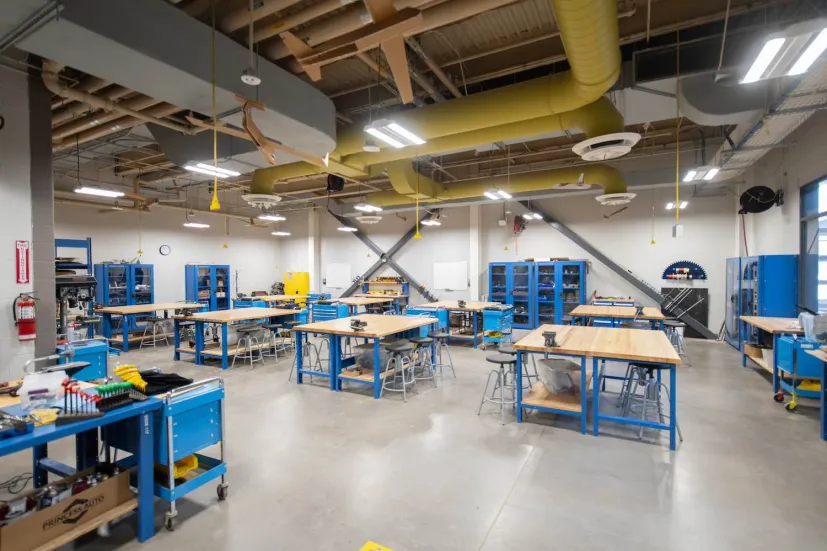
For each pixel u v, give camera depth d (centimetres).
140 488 214
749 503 246
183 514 239
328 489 266
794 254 577
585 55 282
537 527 224
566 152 871
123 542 214
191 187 1120
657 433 355
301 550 207
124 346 748
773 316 588
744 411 412
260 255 1342
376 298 1002
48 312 364
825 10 328
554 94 366
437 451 321
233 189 1161
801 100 361
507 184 777
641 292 901
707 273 841
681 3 384
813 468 290
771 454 313
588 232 956
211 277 1110
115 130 535
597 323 718
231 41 323
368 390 497
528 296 982
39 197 358
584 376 350
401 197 909
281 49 375
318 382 536
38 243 357
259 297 1140
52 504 198
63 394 223
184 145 546
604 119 410
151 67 281
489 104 396
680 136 758
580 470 289
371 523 229
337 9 341
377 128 377
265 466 298
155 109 447
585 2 228
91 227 929
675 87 424
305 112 400
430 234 1158
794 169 582
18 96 343
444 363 636
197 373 589
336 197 1237
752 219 750
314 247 1322
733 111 422
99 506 208
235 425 380
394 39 215
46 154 361
